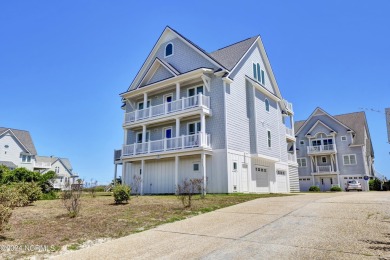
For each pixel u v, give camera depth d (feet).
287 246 17.80
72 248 19.20
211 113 63.82
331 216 26.86
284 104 92.53
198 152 60.08
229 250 17.56
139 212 33.01
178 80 67.10
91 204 41.45
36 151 164.76
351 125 137.08
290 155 94.63
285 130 91.81
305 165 141.38
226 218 28.50
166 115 67.36
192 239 20.72
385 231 20.49
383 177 146.30
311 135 140.67
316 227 22.62
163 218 29.32
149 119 70.95
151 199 47.85
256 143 68.49
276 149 79.77
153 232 23.47
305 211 30.45
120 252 18.01
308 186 138.41
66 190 44.50
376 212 27.94
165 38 78.54
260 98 74.95
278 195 54.80
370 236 19.27
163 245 19.38
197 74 64.23
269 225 24.26
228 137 61.36
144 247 19.03
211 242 19.63
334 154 134.62
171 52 75.97
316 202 38.01
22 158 158.40
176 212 32.76
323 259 15.12
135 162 77.15
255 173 69.67
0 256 17.26
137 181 70.74
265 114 76.18
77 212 31.17
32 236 22.22
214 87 64.85
